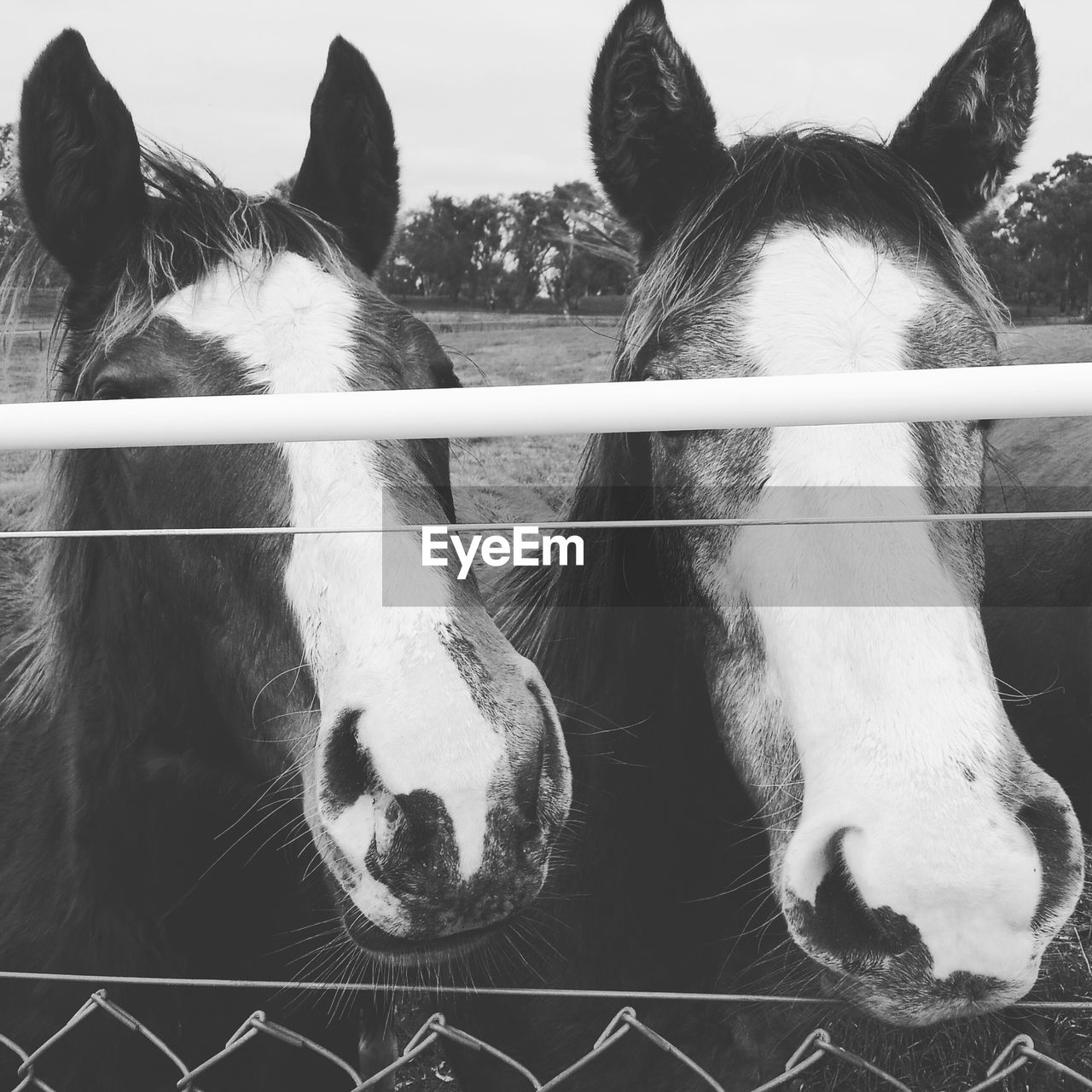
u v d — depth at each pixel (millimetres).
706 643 1275
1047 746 1572
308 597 1102
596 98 1441
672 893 1450
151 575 1304
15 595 1762
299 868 1417
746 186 1334
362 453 1135
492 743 1012
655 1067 1430
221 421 805
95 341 1345
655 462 1328
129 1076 1370
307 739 1138
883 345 1158
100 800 1381
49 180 1356
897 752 973
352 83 1524
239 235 1290
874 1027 1344
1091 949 1390
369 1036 1657
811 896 1016
